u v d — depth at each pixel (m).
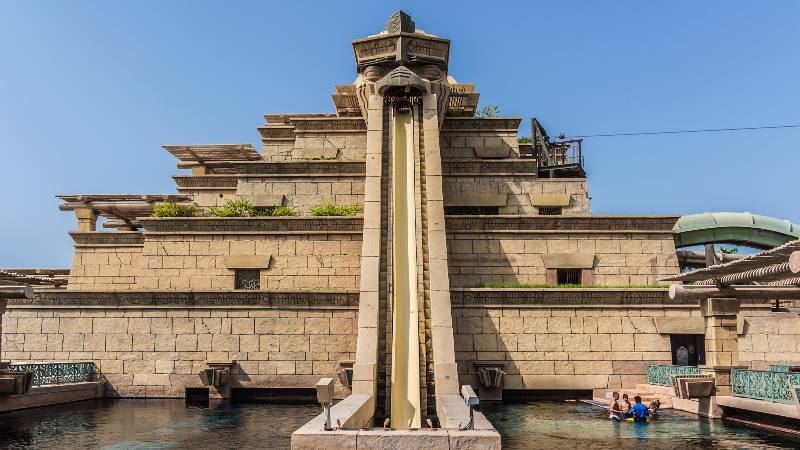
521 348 29.86
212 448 18.08
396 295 26.19
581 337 29.98
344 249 33.47
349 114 42.50
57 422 22.61
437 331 24.78
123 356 29.94
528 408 26.83
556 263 33.19
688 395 23.38
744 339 30.39
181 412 25.23
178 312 30.17
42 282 29.80
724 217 43.25
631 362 29.83
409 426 21.52
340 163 37.03
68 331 30.12
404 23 40.22
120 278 36.88
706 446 18.27
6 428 21.33
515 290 30.08
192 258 33.72
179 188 38.69
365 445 13.78
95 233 37.31
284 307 30.06
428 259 27.62
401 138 33.88
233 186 38.72
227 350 29.84
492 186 36.81
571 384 29.62
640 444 18.62
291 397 29.55
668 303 30.27
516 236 33.66
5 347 30.03
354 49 40.31
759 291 23.61
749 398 21.78
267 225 33.78
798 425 19.72
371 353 24.08
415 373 23.38
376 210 29.25
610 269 33.22
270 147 42.62
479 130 39.94
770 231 43.31
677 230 42.69
